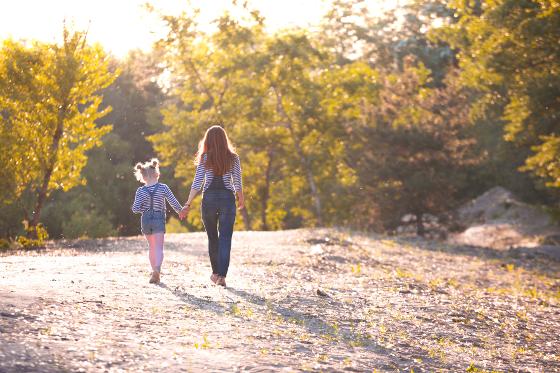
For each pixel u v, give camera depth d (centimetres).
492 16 2231
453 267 1708
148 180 911
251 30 4188
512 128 2467
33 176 1928
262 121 4222
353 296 996
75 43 1970
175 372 477
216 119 4147
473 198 4584
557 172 2402
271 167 4650
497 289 1376
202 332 616
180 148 4225
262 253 1541
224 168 909
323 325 738
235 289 906
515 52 2264
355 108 4128
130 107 5759
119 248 1570
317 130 4191
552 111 2281
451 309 986
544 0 2050
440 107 3806
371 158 3772
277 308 798
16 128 1906
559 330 925
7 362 455
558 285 1559
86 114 1997
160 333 593
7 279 800
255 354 556
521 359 709
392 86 4062
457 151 3647
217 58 4228
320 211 4131
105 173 4966
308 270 1297
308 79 4194
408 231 4147
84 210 4466
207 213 916
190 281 936
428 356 655
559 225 3525
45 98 1922
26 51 1922
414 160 3672
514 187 4456
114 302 703
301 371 520
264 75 4084
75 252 1461
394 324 807
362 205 4056
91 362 480
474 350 724
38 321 580
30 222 1942
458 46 2705
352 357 599
